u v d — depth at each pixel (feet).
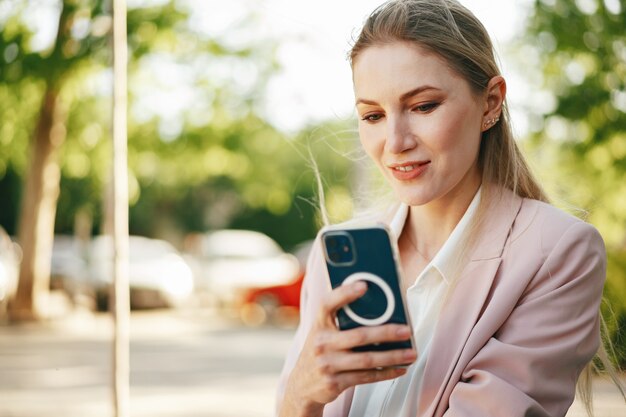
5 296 45.39
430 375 4.40
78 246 58.03
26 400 24.57
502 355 4.19
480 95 4.51
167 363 32.24
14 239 85.10
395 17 4.39
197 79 35.65
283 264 54.03
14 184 84.07
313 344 3.85
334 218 6.58
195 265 59.52
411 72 4.32
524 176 4.97
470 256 4.61
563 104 23.00
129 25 34.58
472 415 4.11
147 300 53.67
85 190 57.52
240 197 95.14
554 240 4.43
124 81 10.53
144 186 69.97
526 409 4.04
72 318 47.96
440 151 4.35
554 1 22.40
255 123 37.22
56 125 42.09
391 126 4.37
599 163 24.16
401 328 3.76
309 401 3.92
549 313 4.28
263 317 48.21
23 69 33.68
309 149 6.39
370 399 4.75
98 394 25.70
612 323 6.15
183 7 34.71
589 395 5.59
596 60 22.79
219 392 26.16
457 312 4.49
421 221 4.98
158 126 38.27
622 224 24.23
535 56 23.12
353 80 4.56
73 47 33.73
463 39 4.41
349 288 3.76
